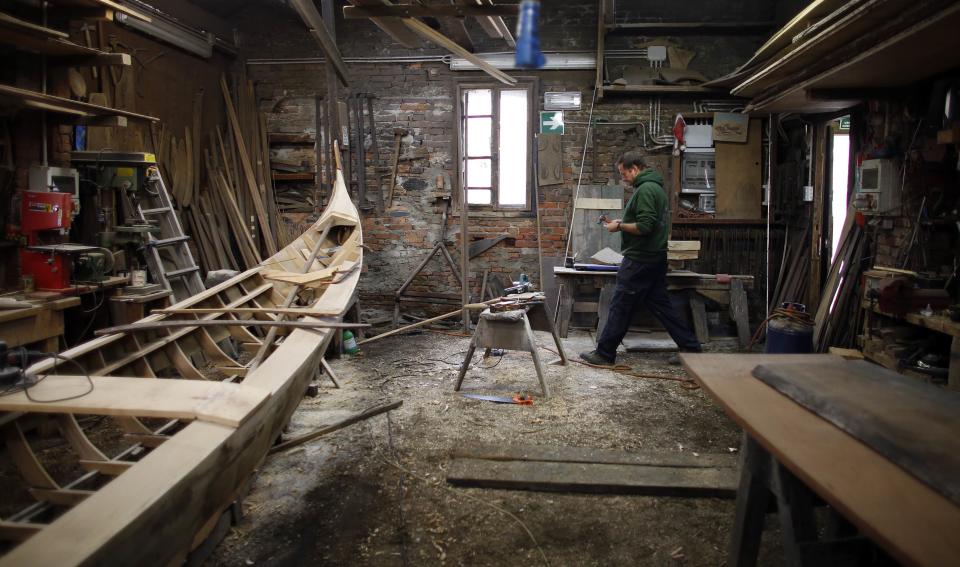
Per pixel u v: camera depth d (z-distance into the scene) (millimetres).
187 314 3236
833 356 1979
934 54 3250
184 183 5848
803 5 5461
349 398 4012
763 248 6211
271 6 6488
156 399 1899
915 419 1365
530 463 2957
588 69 6340
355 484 2803
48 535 1278
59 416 2209
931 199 3861
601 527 2467
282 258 4609
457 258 6625
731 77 5586
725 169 6164
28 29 3316
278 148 6703
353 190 6656
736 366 1900
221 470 1781
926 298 3588
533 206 6574
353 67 6578
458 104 6488
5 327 3203
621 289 4609
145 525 1405
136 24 5117
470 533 2416
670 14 6234
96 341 2520
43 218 3646
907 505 1058
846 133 5609
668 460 2990
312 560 2234
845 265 4672
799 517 1554
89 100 4504
